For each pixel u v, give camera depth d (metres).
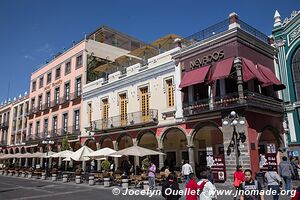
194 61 18.94
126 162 23.86
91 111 28.98
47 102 38.00
